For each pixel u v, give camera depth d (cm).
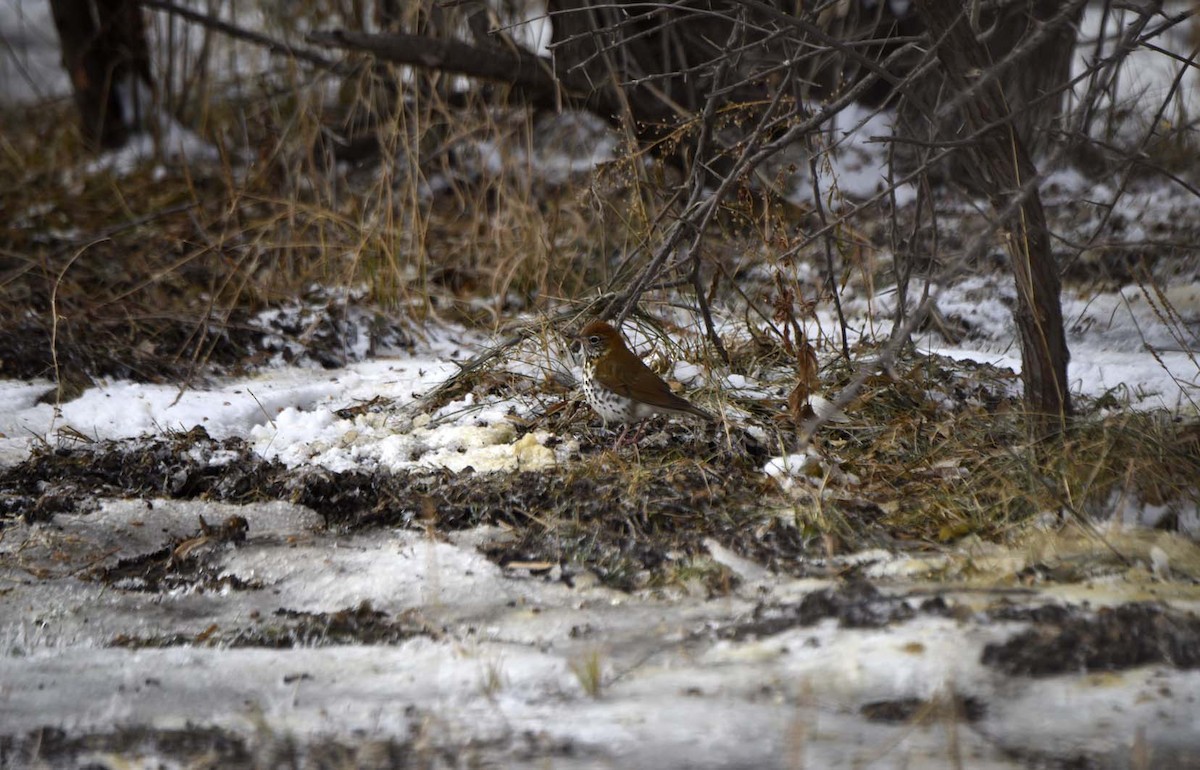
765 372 1248
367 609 854
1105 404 1136
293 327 1514
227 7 2433
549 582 893
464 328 1544
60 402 1280
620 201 1702
